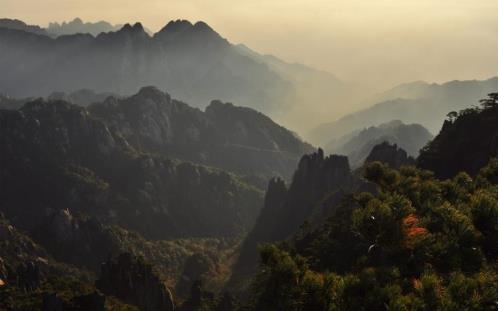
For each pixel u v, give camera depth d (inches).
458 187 1806.1
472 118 4495.6
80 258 6102.4
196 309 3914.9
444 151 4416.8
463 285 906.7
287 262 1073.5
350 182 6565.0
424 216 1416.1
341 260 1914.4
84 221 6688.0
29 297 2861.7
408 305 876.0
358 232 1237.7
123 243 6786.4
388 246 1176.2
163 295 3644.2
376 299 915.4
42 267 5344.5
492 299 876.0
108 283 3715.6
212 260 7229.3
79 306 2704.2
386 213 1188.5
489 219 1268.5
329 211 5703.7
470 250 1143.0
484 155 3971.5
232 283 6112.2
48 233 6240.2
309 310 987.9
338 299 959.0
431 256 1125.7
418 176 2070.6
